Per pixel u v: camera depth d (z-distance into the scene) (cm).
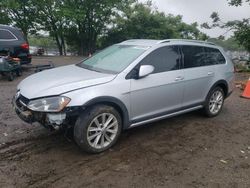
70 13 2755
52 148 427
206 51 582
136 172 370
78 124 390
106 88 407
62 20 2986
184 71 517
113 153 420
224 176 371
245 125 573
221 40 1889
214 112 612
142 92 447
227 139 495
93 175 359
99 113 402
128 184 342
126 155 416
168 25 3553
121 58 478
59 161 389
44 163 382
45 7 2839
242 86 960
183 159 412
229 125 568
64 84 397
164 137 489
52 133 479
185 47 534
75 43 3478
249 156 433
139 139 476
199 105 570
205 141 481
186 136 498
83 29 3266
